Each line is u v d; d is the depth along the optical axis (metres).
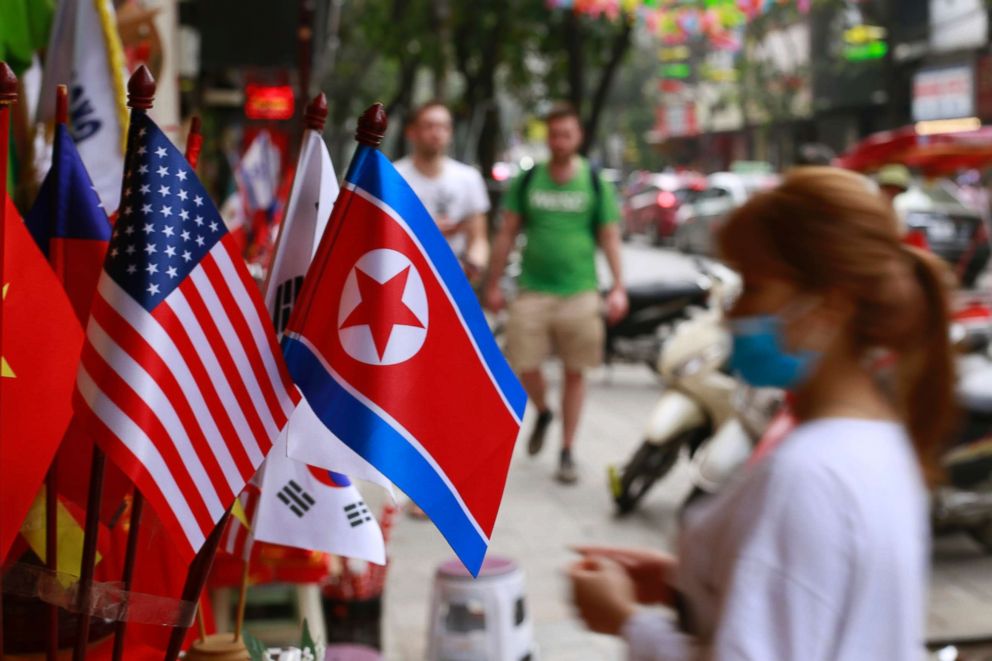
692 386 10.53
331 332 3.02
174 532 2.72
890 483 2.73
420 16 32.22
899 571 2.67
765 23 60.34
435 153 11.29
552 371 19.06
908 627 2.67
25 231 2.78
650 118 94.00
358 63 42.91
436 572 6.45
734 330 2.97
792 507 2.70
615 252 11.77
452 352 3.12
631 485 10.63
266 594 5.82
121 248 2.78
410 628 7.86
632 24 27.30
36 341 2.78
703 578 2.92
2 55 4.27
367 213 3.04
